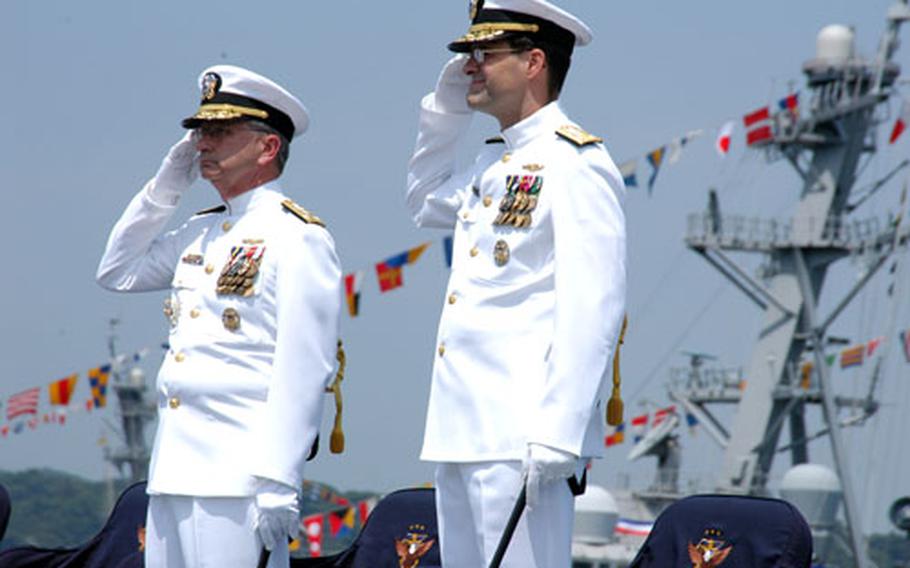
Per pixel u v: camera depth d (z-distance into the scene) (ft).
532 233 46.88
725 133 151.23
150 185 54.29
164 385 52.08
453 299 48.19
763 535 56.95
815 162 254.27
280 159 53.31
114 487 238.89
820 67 248.11
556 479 45.09
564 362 45.09
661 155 154.30
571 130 47.34
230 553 50.55
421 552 64.18
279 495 49.75
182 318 52.34
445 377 47.85
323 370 50.85
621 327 47.44
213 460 50.80
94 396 153.79
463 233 48.75
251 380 51.11
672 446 220.02
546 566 46.37
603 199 46.37
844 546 224.94
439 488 48.29
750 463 250.37
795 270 255.50
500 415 46.52
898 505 104.12
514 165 47.83
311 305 50.88
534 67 47.83
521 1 47.50
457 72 51.01
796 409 259.60
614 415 47.42
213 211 54.34
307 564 65.62
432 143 51.83
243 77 52.44
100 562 67.05
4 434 155.22
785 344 254.47
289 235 51.44
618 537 201.46
